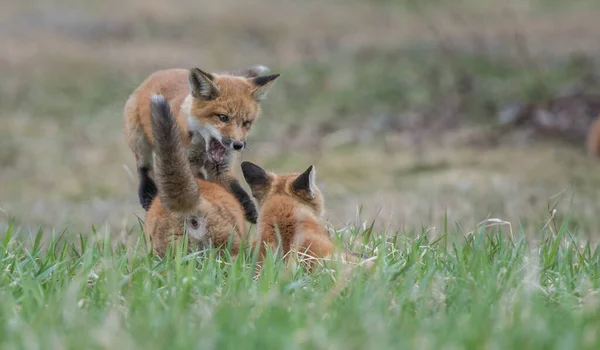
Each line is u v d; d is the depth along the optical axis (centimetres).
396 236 905
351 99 2466
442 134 2177
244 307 658
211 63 2920
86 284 745
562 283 773
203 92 1070
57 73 2864
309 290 740
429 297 712
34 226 1483
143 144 1083
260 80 1122
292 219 870
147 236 938
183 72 1109
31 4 4088
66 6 4041
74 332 618
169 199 877
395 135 2192
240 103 1080
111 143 2233
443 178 1814
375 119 2309
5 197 1805
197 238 894
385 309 666
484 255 807
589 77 2391
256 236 941
